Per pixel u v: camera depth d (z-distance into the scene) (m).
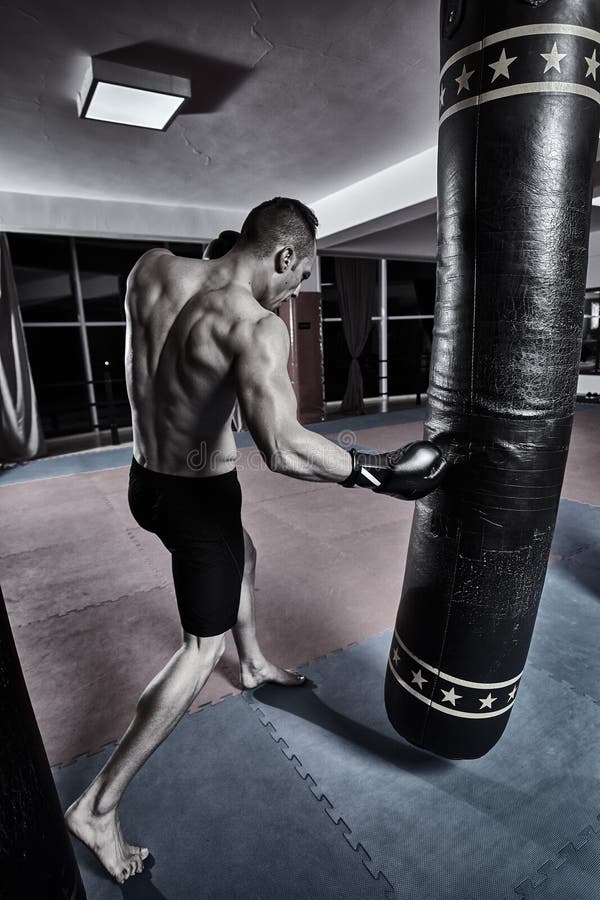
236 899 1.06
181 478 1.09
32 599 2.36
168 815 1.24
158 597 2.35
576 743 1.42
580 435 5.35
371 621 2.06
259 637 1.97
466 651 1.14
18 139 3.70
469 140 0.96
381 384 9.45
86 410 7.24
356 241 6.88
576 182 0.94
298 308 6.81
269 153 4.16
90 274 7.00
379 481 0.98
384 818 1.22
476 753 1.25
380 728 1.51
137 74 2.85
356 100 3.30
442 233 1.07
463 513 1.08
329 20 2.47
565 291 0.97
